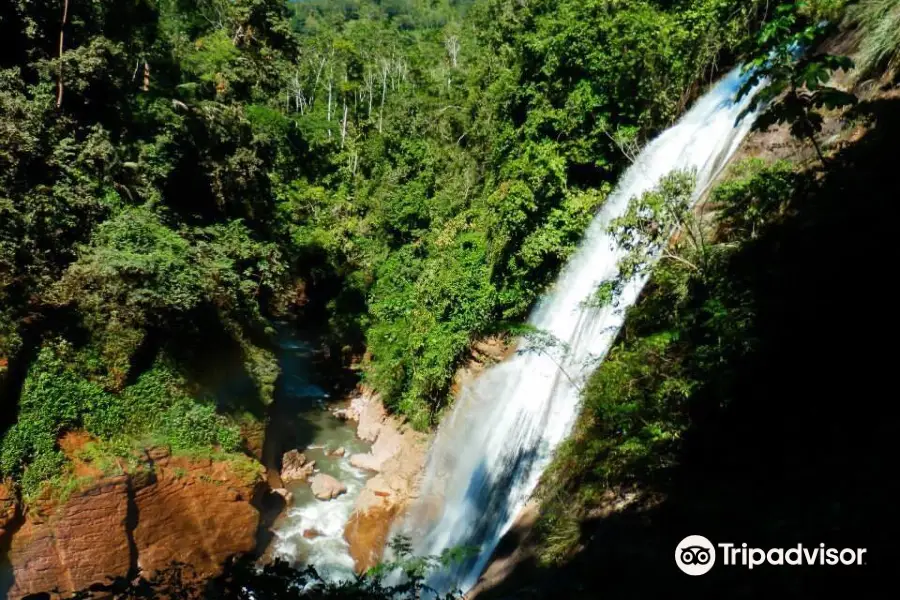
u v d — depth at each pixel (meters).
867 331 5.89
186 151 22.47
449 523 16.81
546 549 9.02
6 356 14.41
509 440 15.63
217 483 16.84
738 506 5.82
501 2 37.69
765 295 7.20
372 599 5.77
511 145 21.16
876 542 4.18
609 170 17.75
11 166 16.28
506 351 19.83
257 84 47.69
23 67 18.53
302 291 37.88
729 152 11.24
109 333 16.31
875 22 8.75
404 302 29.55
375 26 76.50
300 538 18.56
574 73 17.73
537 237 17.97
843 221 6.84
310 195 44.50
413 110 44.94
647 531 6.78
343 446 24.58
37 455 14.41
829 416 5.77
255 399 20.56
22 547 13.74
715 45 14.33
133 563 15.12
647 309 9.74
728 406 6.99
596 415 9.62
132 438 15.94
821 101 4.44
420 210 34.59
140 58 24.06
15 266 15.30
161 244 18.38
